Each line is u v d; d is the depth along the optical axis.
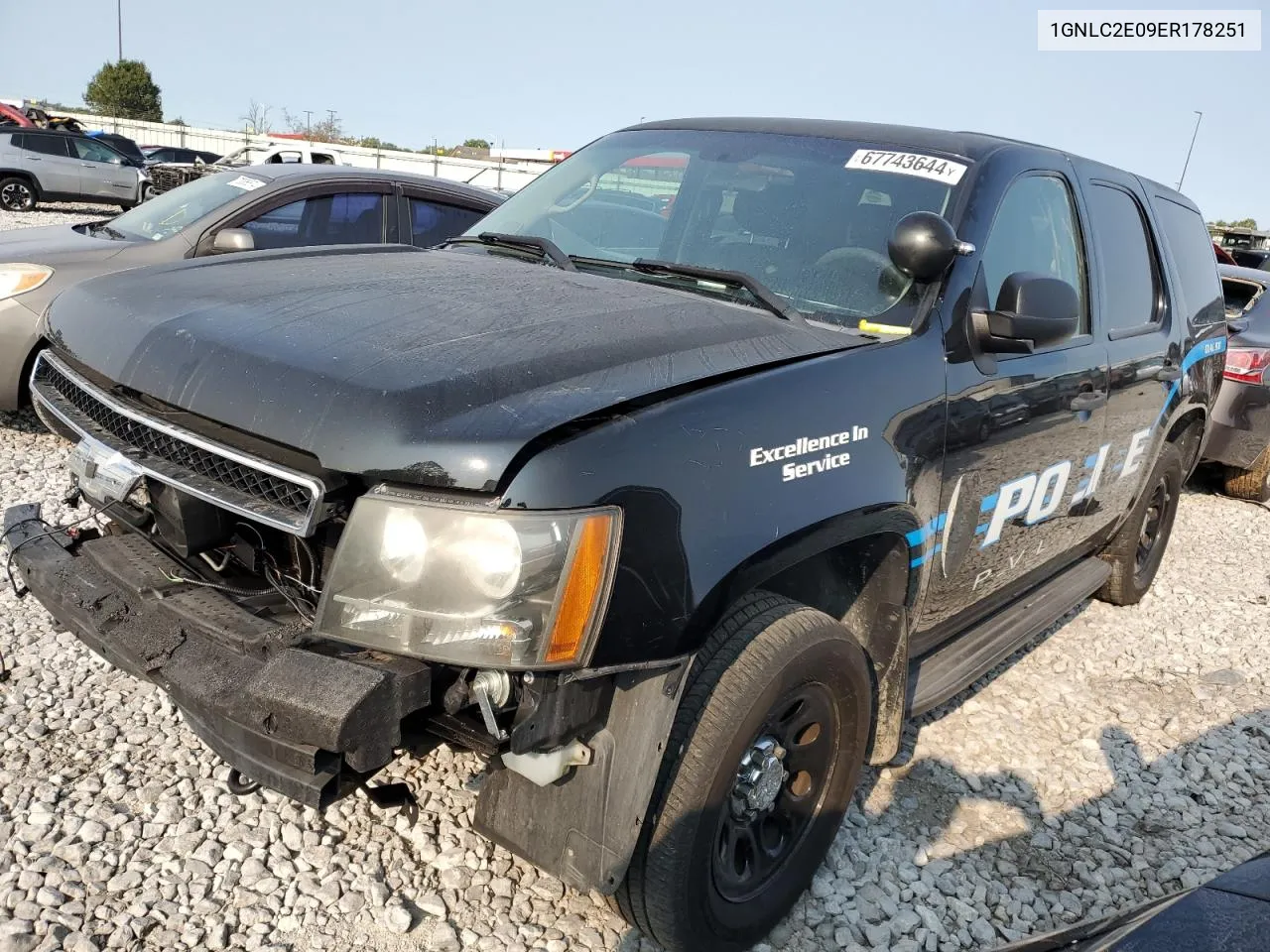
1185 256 4.70
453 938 2.37
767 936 2.52
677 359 2.16
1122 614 5.02
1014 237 3.10
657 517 1.92
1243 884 1.70
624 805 2.00
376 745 1.77
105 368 2.29
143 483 2.25
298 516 1.86
